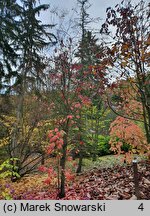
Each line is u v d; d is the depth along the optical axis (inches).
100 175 283.3
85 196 195.5
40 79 424.2
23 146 326.3
